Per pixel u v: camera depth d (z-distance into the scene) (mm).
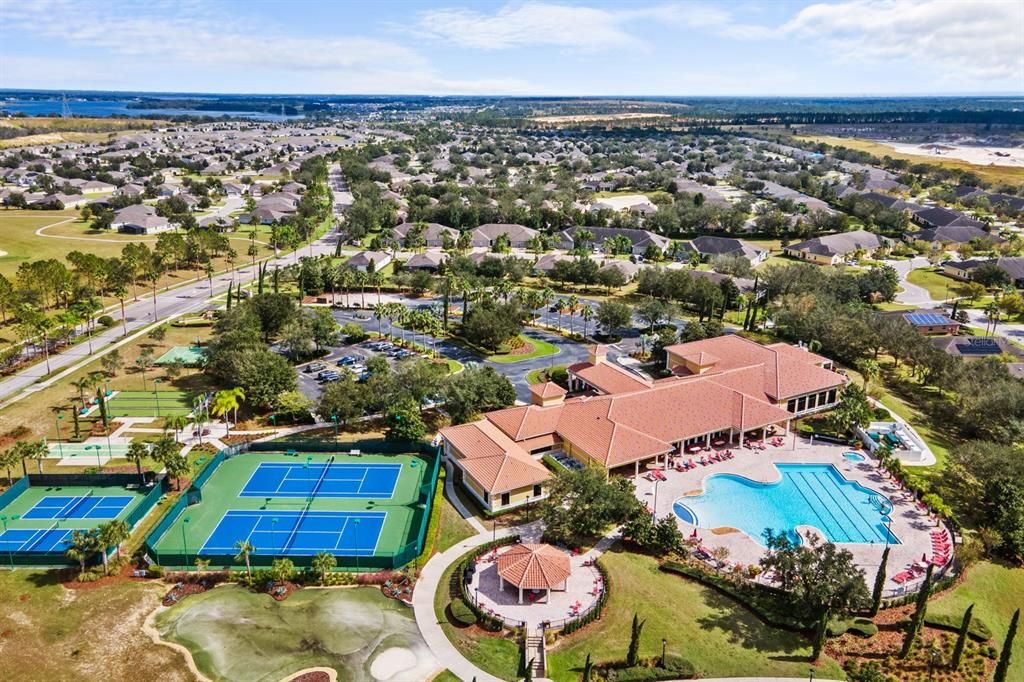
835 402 134000
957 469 106312
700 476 106000
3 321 167500
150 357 147375
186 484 102812
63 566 83562
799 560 74875
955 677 68500
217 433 118562
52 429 118438
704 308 178625
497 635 73125
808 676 67938
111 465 108062
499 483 96625
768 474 106625
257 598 78500
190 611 76125
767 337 168875
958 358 142750
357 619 75250
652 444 106500
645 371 148500
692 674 67562
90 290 191875
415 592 79750
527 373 147375
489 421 116438
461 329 174875
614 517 89062
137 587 79938
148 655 69562
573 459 109812
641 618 75438
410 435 112312
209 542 89188
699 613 76500
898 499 100688
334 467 109438
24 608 76062
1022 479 95500
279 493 101562
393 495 101562
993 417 119750
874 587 77250
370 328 177125
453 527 92875
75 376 140875
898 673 68688
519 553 80688
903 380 147375
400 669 68250
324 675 67250
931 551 88562
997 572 85250
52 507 97188
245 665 68500
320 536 91125
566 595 79188
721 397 119125
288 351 158250
